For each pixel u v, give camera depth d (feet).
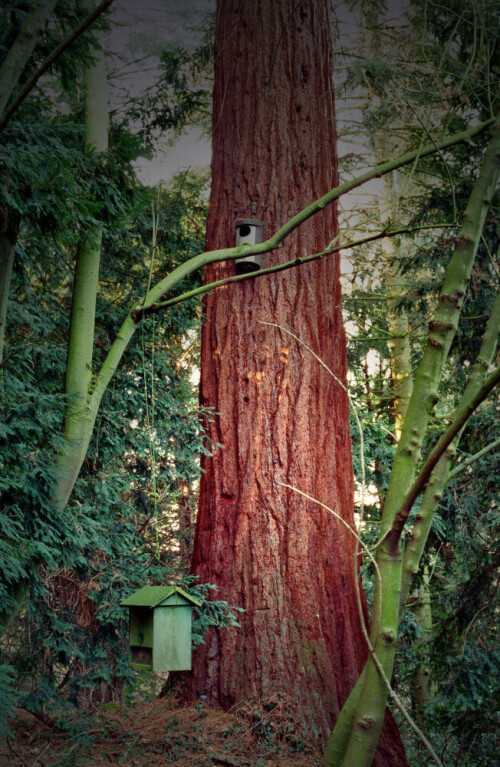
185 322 21.83
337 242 22.09
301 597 18.49
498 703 21.85
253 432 20.02
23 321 18.65
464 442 25.49
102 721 16.69
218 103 23.04
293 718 16.88
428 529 8.21
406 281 35.12
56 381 19.31
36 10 8.74
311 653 17.92
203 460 21.16
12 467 15.58
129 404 20.08
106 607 18.25
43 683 16.10
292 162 21.81
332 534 19.34
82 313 17.25
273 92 22.22
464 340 24.56
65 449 16.10
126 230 20.65
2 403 15.20
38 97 12.38
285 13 22.89
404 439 8.22
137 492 21.94
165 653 12.01
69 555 16.87
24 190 11.44
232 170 22.08
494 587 23.11
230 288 21.21
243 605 18.58
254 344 20.62
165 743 15.46
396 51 28.17
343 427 20.95
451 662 22.39
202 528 20.13
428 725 22.90
